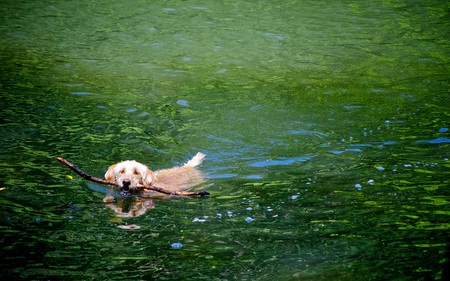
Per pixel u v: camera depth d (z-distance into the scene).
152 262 6.80
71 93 13.08
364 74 14.66
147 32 17.72
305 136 11.13
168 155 10.45
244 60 15.58
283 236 7.41
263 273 6.51
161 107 12.56
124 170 9.00
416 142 10.62
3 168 9.45
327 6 20.72
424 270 6.45
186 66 15.09
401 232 7.40
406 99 12.99
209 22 18.75
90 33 17.50
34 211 8.12
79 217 8.02
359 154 10.19
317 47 16.64
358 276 6.38
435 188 8.69
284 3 21.03
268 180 9.30
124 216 8.10
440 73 14.68
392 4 20.97
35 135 10.87
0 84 13.30
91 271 6.57
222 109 12.48
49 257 6.88
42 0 20.81
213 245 7.21
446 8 20.39
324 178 9.27
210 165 10.03
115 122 11.70
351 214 7.98
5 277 6.40
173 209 8.35
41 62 14.97
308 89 13.69
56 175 9.38
